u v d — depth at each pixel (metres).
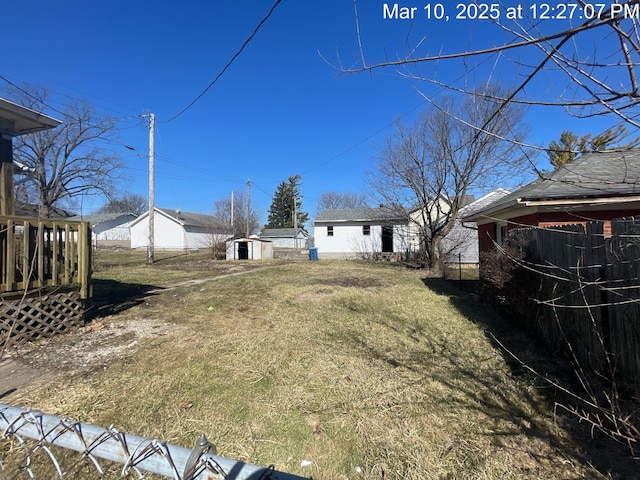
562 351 4.11
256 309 6.67
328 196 56.34
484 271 7.05
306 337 4.83
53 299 4.89
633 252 2.84
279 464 2.27
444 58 1.34
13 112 5.72
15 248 4.69
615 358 2.86
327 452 2.38
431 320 5.92
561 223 6.91
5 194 5.93
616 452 2.30
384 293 8.68
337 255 24.59
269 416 2.79
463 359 4.06
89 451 1.16
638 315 2.79
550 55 1.23
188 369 3.67
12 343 4.40
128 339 4.71
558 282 4.20
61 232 5.14
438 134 13.38
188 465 1.01
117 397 3.06
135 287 9.72
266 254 24.19
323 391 3.21
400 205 16.47
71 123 24.84
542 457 2.27
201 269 15.40
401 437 2.52
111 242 43.28
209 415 2.80
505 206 7.49
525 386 3.31
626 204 6.62
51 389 3.21
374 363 3.89
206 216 49.25
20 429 1.29
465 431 2.58
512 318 5.66
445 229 14.16
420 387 3.29
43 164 24.14
